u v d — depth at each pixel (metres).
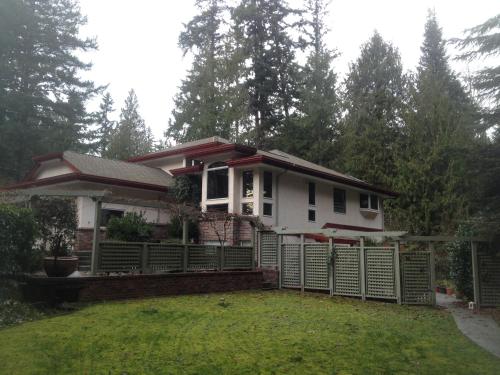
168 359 6.17
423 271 12.73
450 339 8.23
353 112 35.09
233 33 37.53
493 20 14.92
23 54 30.45
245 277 14.33
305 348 7.01
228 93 35.44
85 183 18.05
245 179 18.59
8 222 8.67
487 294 12.21
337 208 23.33
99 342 6.73
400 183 28.02
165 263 12.16
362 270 13.36
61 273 10.01
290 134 36.09
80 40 33.53
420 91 30.62
